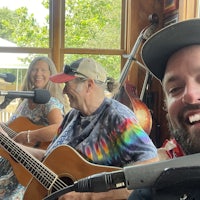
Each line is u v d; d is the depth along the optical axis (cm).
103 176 62
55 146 157
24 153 158
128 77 353
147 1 357
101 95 148
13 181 181
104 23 373
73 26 368
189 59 60
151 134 343
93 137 145
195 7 278
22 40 364
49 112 216
